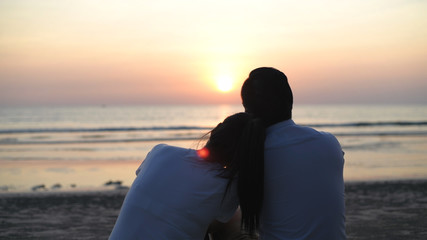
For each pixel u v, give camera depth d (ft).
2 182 41.19
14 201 27.63
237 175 6.34
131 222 6.22
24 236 18.79
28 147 79.66
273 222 6.56
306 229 6.35
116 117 298.56
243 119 6.58
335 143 6.66
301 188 6.36
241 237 7.15
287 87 6.84
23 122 223.10
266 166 6.49
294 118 256.52
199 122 226.38
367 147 75.25
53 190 34.94
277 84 6.73
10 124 200.85
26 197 29.19
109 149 75.82
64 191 33.17
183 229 6.18
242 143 6.26
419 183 33.42
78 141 90.53
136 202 6.30
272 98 6.72
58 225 20.90
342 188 6.64
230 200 6.44
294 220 6.39
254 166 6.21
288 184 6.40
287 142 6.47
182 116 326.24
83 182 40.93
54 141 91.04
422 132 112.47
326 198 6.35
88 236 18.69
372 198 26.68
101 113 392.88
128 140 91.81
